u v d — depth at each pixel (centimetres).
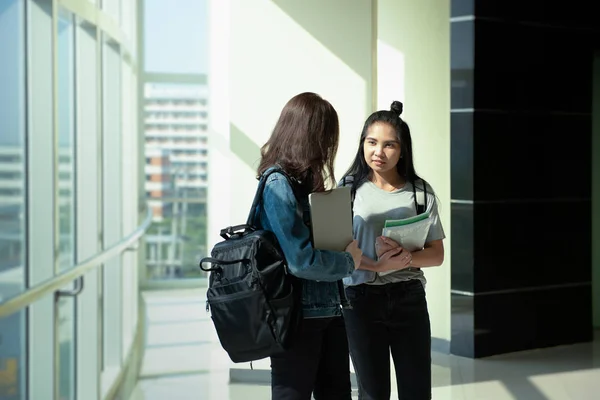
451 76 729
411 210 378
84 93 563
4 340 384
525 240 746
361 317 370
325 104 324
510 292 738
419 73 772
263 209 322
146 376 657
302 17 630
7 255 396
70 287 512
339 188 326
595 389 615
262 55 629
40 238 434
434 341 758
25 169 423
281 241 310
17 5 408
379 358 371
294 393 317
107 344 662
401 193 381
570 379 645
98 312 559
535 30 747
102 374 638
